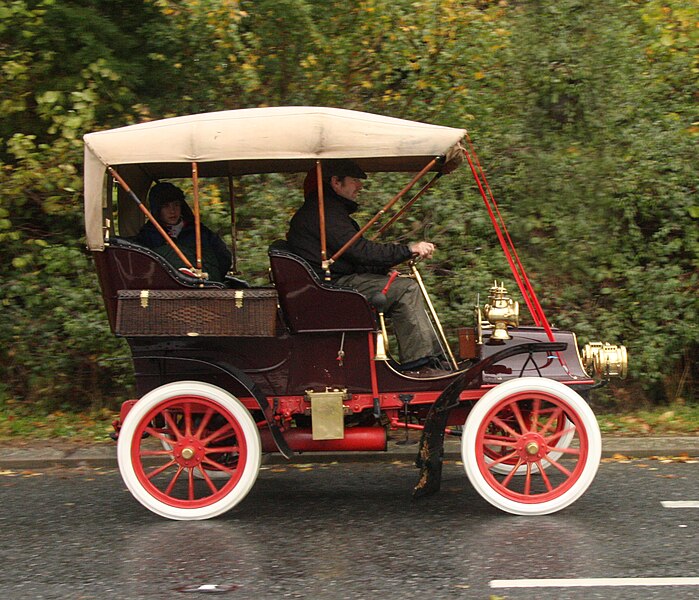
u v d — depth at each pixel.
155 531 4.88
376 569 4.22
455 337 7.46
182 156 4.87
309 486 5.82
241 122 4.90
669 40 8.37
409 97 8.81
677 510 5.08
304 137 4.86
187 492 5.73
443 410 4.91
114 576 4.20
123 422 5.02
